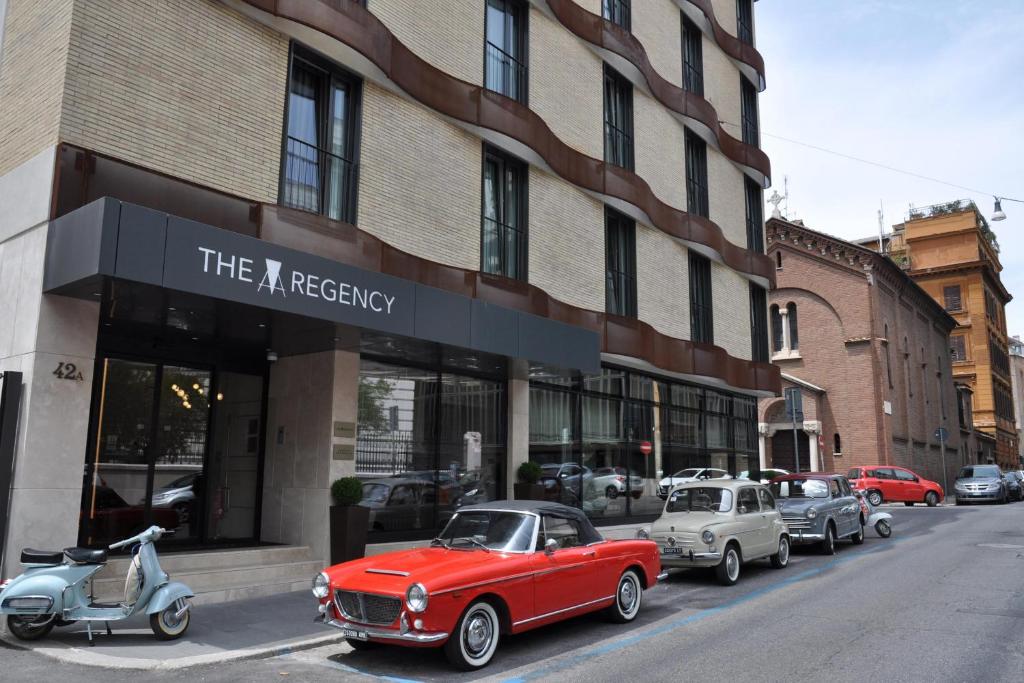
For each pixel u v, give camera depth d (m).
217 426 12.12
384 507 12.53
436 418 13.68
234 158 10.55
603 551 8.75
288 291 9.37
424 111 13.69
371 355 12.62
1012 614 9.12
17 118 9.52
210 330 10.77
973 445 54.12
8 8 10.09
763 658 7.26
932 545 16.19
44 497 8.27
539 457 15.93
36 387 8.33
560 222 16.88
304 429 11.98
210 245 8.61
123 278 7.82
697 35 24.08
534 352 13.30
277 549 11.05
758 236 26.47
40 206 8.71
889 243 65.69
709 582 11.91
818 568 13.23
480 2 15.42
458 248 14.09
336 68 12.25
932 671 6.75
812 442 35.22
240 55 10.80
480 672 6.89
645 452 19.50
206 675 6.64
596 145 18.39
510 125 14.98
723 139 24.22
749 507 12.76
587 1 18.97
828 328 36.84
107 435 10.52
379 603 6.92
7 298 9.03
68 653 7.08
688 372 20.28
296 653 7.52
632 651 7.62
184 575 9.63
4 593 7.19
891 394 36.78
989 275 62.16
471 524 8.41
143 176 9.27
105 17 9.33
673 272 20.97
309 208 11.72
